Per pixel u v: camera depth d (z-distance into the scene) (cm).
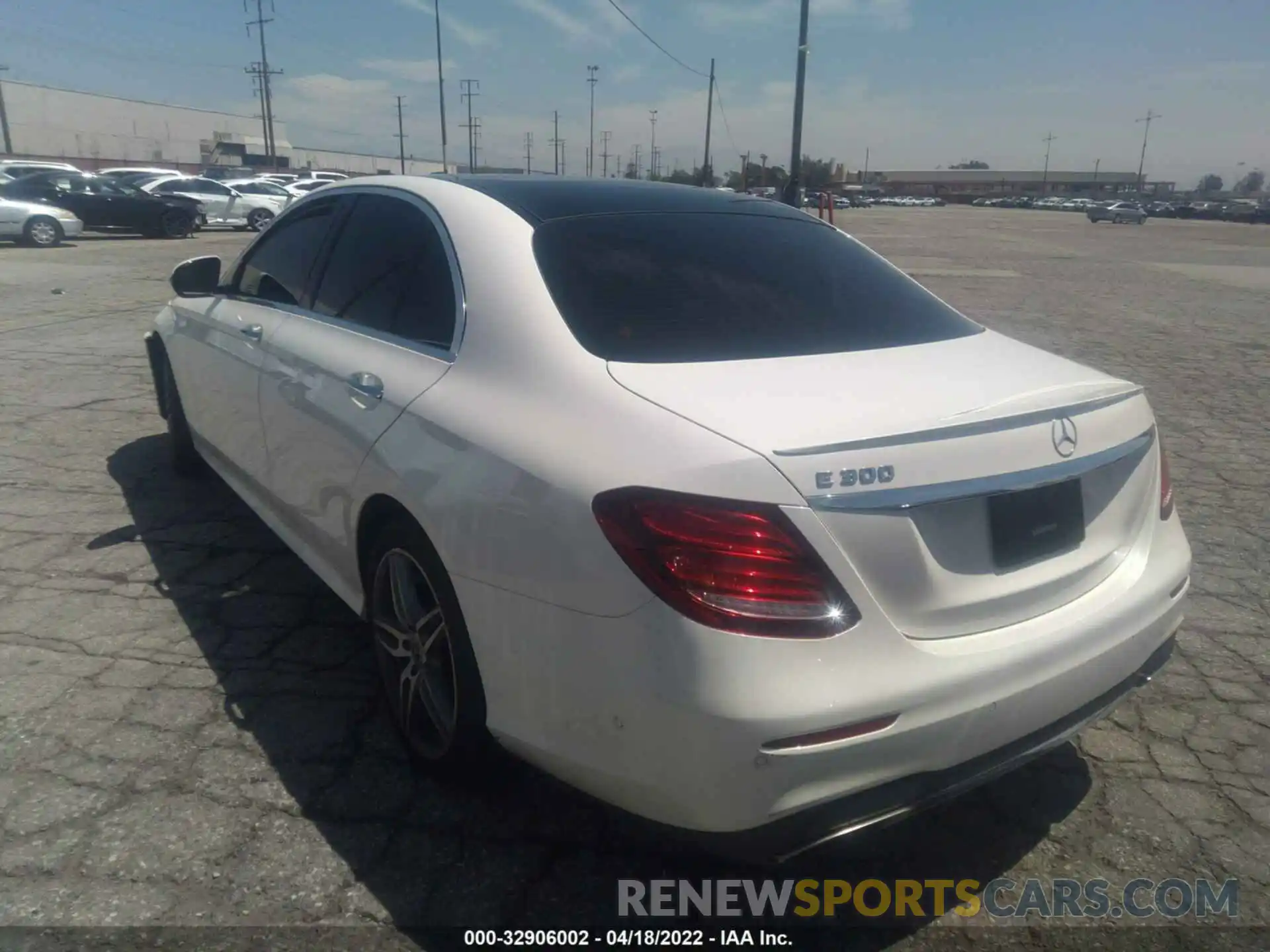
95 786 282
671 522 203
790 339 269
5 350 864
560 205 311
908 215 6544
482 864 260
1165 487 281
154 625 378
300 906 243
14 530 465
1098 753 318
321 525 330
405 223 329
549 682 225
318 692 336
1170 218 8419
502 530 231
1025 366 279
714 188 377
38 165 2914
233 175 4741
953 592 220
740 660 197
